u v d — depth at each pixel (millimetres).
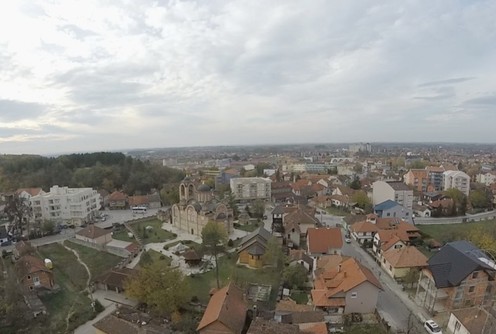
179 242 95062
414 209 127938
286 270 65938
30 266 66438
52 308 61312
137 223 117438
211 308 49875
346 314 54344
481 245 79438
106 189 166125
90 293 65688
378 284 55438
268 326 42656
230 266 75938
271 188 168375
